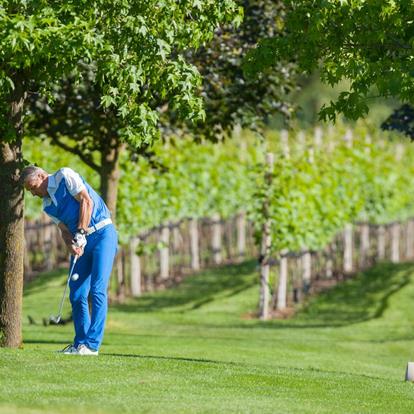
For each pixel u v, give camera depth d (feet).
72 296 79.61
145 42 77.82
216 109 120.57
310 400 68.95
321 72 89.71
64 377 69.21
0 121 81.46
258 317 160.97
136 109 79.30
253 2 115.03
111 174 127.44
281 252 170.81
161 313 161.17
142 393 65.87
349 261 231.71
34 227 193.06
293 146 207.00
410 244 293.84
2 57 73.92
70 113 118.62
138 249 181.57
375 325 153.17
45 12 74.54
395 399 72.84
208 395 66.95
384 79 82.38
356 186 207.82
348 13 84.48
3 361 73.20
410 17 84.74
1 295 85.20
